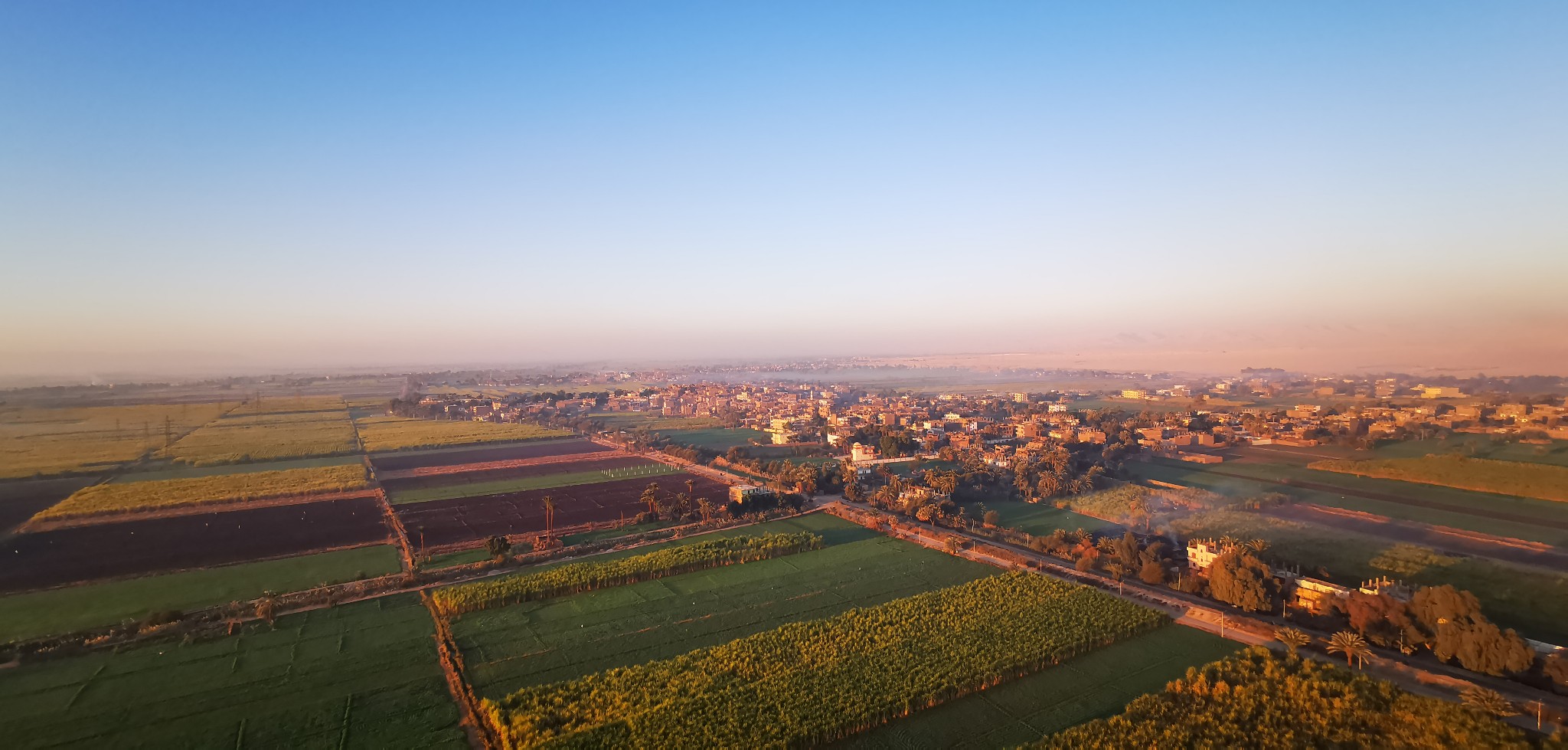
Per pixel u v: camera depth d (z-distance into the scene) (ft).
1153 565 472.85
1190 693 313.94
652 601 445.37
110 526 634.02
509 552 530.68
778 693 320.70
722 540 551.59
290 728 291.79
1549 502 606.55
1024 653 359.05
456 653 364.79
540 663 356.59
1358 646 344.90
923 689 323.78
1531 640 352.90
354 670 345.72
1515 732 271.28
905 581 487.20
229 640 380.58
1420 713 289.94
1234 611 421.59
